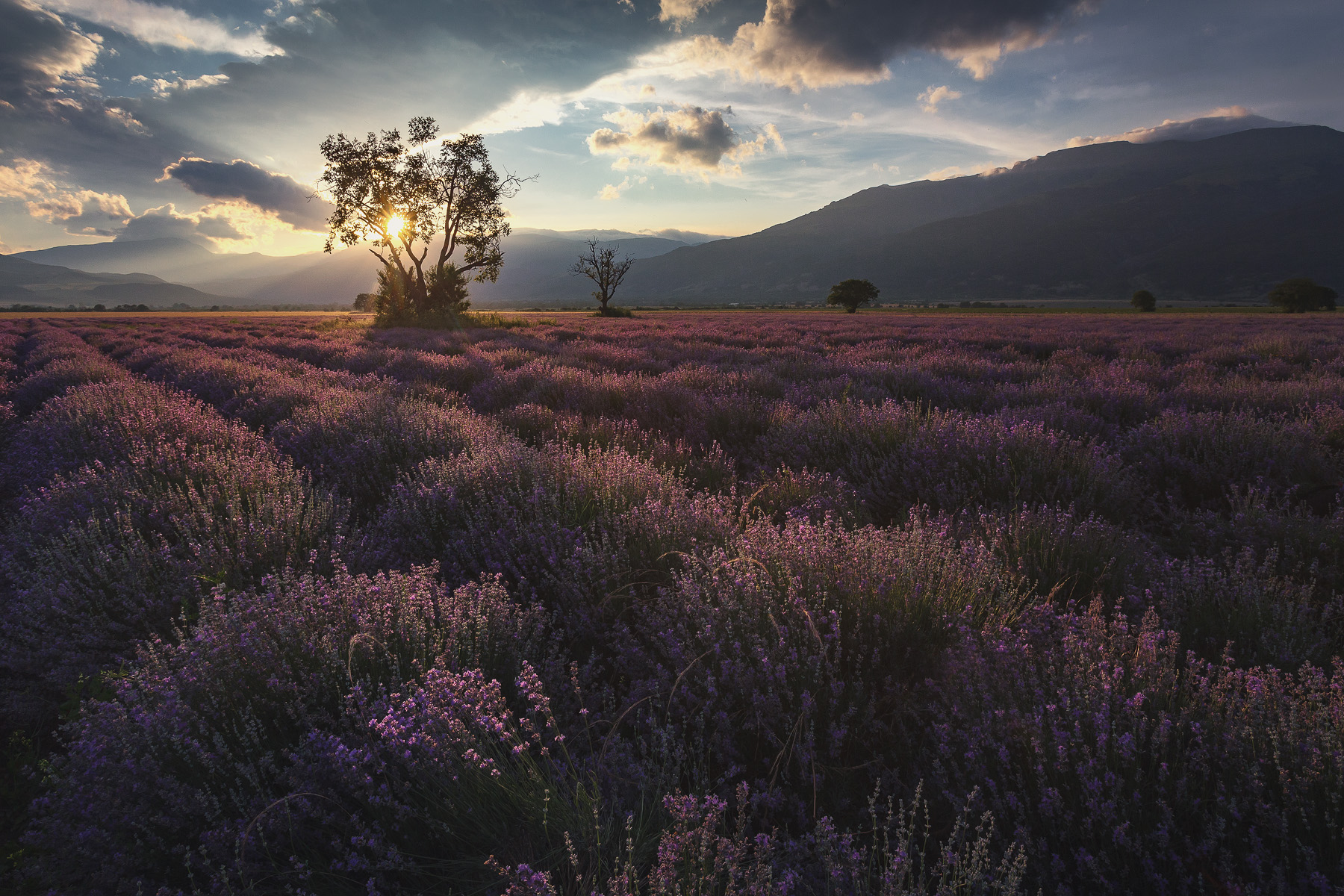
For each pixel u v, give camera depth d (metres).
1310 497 4.71
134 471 5.01
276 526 3.94
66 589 3.17
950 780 2.16
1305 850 1.62
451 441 6.14
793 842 1.85
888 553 3.09
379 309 41.38
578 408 8.95
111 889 1.88
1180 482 5.37
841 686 2.34
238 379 11.57
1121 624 2.66
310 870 1.78
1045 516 4.02
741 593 2.82
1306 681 2.20
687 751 2.29
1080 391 8.45
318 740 2.07
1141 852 1.72
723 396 8.59
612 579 3.38
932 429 6.04
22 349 24.14
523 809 1.87
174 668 2.54
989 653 2.43
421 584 3.03
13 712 2.83
